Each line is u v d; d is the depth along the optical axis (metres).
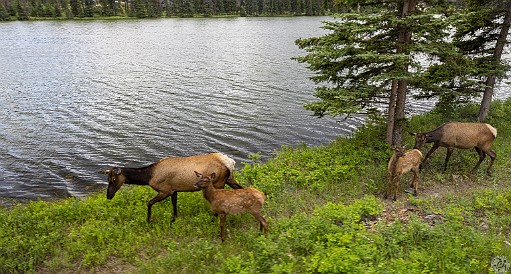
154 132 19.88
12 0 114.81
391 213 9.70
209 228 9.05
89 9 116.44
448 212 9.13
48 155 16.89
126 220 9.70
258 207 8.49
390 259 7.45
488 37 16.20
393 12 12.83
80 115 22.78
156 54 46.72
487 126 11.80
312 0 120.94
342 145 15.12
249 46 53.25
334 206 9.54
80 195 13.25
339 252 7.09
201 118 22.16
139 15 115.69
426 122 17.78
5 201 12.81
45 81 31.78
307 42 13.38
